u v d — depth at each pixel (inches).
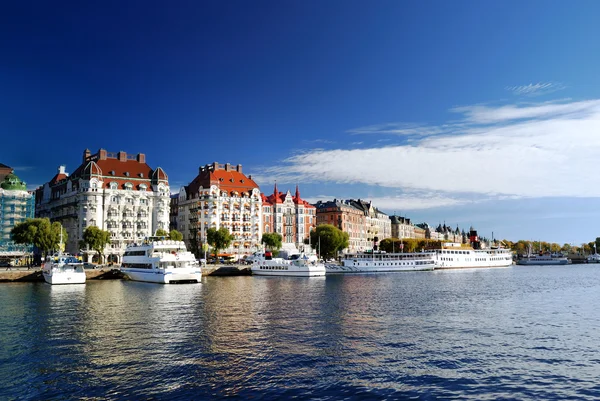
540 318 2336.4
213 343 1780.3
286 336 1898.4
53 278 4224.9
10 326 2107.5
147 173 7293.3
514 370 1462.8
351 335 1919.3
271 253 6274.6
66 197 7175.2
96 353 1641.2
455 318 2321.6
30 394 1277.1
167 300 3024.1
